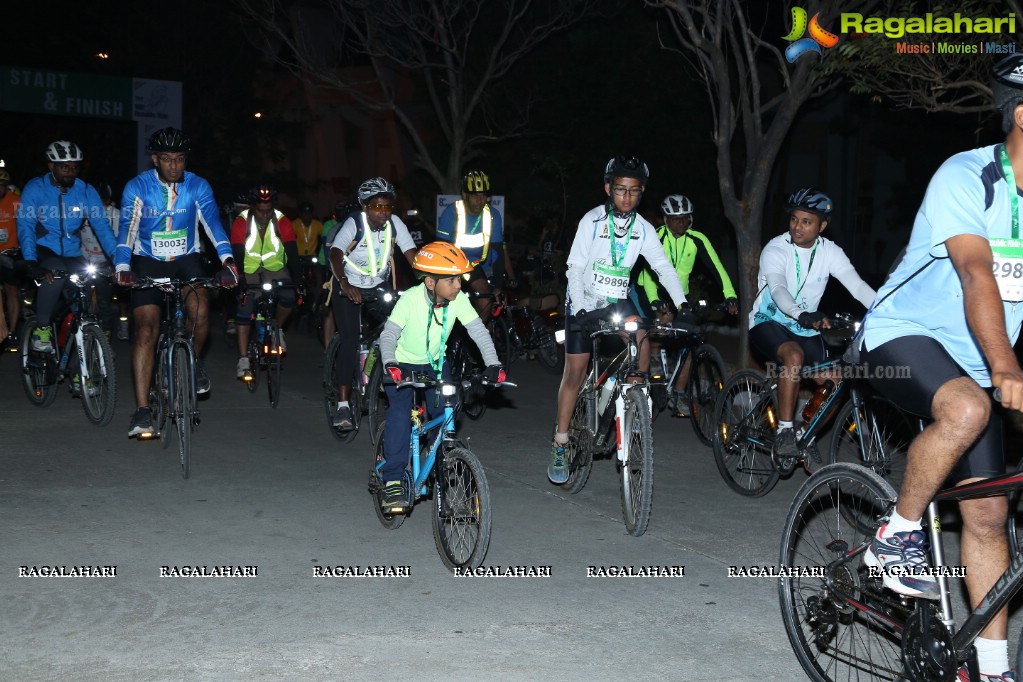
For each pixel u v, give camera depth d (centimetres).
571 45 2067
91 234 1116
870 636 438
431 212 2397
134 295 767
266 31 2202
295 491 687
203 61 2644
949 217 325
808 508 433
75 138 2575
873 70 1002
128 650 427
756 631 457
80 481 698
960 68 938
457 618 468
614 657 427
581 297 623
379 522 620
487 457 800
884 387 351
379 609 478
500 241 1112
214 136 2670
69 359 912
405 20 1769
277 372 977
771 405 688
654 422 959
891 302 353
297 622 461
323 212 2903
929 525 353
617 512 648
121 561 538
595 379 643
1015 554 360
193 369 712
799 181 2508
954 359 344
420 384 556
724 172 1134
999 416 354
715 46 1121
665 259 640
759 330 682
